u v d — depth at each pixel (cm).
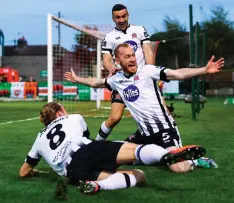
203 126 1141
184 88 3344
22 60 5538
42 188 434
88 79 520
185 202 378
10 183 459
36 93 3300
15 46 5647
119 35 622
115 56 486
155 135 486
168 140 481
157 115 484
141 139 493
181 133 966
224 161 593
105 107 2142
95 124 1236
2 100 3181
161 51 5494
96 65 1983
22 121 1324
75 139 435
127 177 425
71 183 443
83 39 1925
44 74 4744
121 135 938
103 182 410
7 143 805
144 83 481
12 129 1073
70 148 432
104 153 414
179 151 371
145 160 393
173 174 502
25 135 939
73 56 1945
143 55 620
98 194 401
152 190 420
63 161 434
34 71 5522
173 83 3366
